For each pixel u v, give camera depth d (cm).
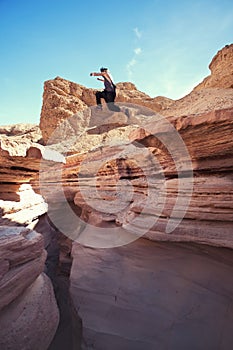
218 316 359
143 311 419
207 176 423
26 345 264
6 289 261
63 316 598
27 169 578
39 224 699
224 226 375
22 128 4666
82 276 560
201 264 430
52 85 2944
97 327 419
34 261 339
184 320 377
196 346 342
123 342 383
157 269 480
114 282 505
